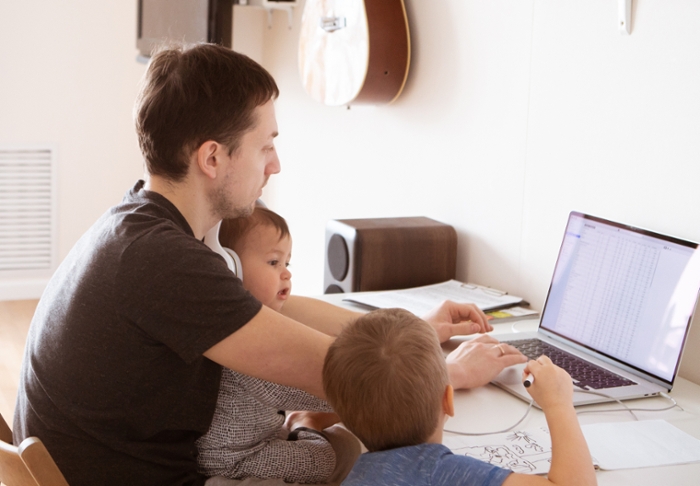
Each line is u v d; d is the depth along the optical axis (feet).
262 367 3.23
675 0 4.62
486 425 3.76
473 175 6.64
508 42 6.10
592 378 4.35
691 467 3.36
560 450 2.99
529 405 3.99
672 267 4.31
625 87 5.03
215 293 3.12
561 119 5.61
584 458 2.95
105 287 3.14
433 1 6.98
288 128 10.68
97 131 13.03
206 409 3.40
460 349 4.40
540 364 3.38
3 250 12.85
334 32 7.54
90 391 3.20
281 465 3.68
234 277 3.24
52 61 12.60
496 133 6.31
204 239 4.07
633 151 4.99
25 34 12.39
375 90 7.27
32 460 2.82
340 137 9.07
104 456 3.27
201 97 3.39
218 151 3.47
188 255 3.14
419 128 7.38
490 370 4.26
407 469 2.82
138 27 11.51
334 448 4.07
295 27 10.32
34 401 3.32
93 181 13.14
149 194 3.47
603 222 4.92
